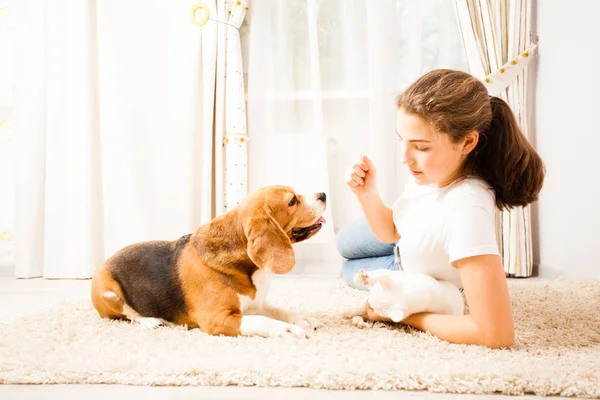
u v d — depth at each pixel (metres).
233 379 1.14
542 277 2.84
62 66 3.01
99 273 1.68
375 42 2.96
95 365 1.20
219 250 1.50
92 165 3.03
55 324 1.61
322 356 1.24
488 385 1.09
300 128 3.11
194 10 2.60
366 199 1.65
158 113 3.10
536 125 2.99
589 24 2.33
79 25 3.00
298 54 3.11
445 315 1.40
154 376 1.15
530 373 1.12
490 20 2.85
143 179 3.10
